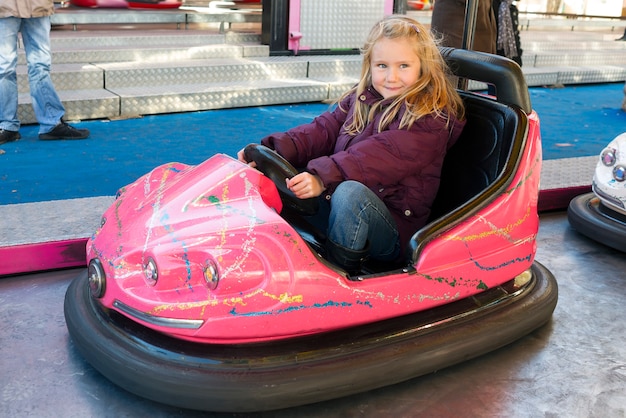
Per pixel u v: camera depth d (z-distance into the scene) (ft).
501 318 6.06
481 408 5.46
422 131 6.11
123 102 14.55
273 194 5.53
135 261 5.26
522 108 6.46
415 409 5.41
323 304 5.24
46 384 5.53
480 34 12.46
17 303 6.82
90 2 21.84
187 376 4.90
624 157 8.63
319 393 5.09
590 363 6.18
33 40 11.91
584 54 23.13
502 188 6.10
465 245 5.87
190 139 13.05
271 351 5.16
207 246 5.02
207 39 18.75
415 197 6.23
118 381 5.14
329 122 7.00
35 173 10.64
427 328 5.73
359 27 19.13
